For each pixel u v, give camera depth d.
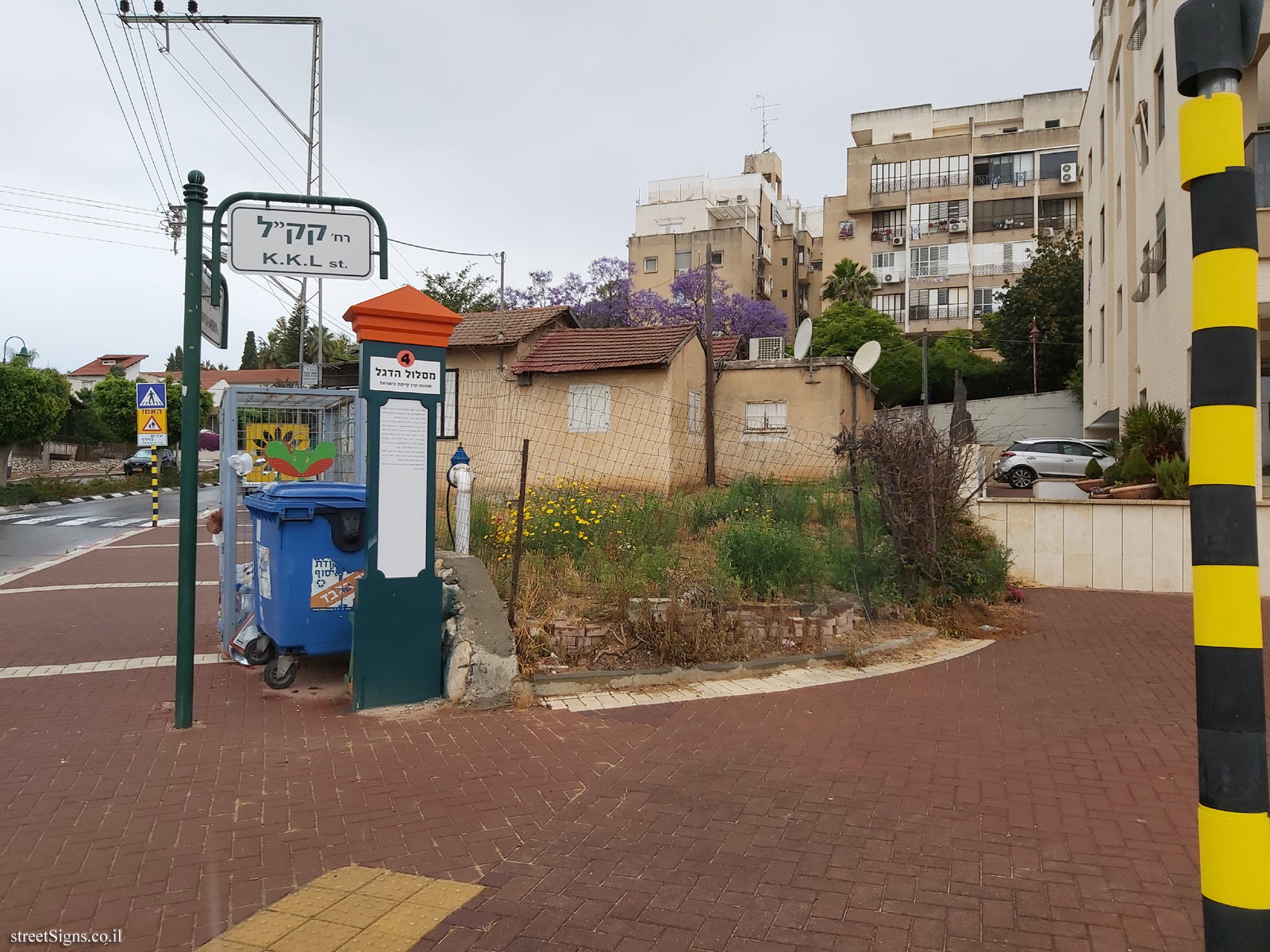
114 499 31.16
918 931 3.31
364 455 7.87
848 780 4.82
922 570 9.11
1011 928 3.33
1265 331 13.94
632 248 59.16
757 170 73.81
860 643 7.73
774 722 5.82
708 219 62.19
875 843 4.05
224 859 3.92
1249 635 2.20
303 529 6.50
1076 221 52.25
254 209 5.95
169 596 10.98
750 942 3.26
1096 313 27.62
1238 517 2.19
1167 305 16.58
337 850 4.02
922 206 54.62
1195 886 3.64
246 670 7.16
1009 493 22.97
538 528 8.91
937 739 5.51
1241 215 2.19
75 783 4.77
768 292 64.50
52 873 3.77
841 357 20.52
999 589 10.05
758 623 7.47
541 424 19.23
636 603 7.09
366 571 6.05
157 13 18.30
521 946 3.24
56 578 12.58
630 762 5.09
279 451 8.03
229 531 7.54
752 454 20.59
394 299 6.02
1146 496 13.62
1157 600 10.82
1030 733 5.62
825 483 11.91
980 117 60.50
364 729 5.65
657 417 18.41
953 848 4.00
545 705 6.17
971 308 53.41
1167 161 16.48
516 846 4.05
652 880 3.72
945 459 9.18
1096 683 6.84
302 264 6.01
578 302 41.03
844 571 8.83
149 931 3.34
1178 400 15.54
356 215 6.10
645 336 19.45
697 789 4.69
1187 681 6.91
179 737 5.51
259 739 5.46
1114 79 24.05
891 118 61.47
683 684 6.72
